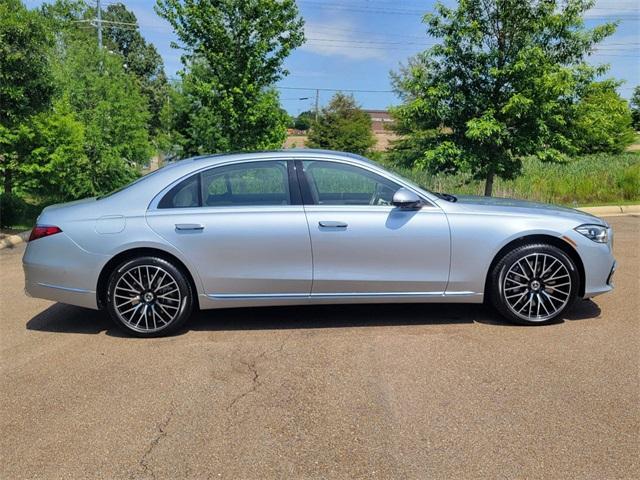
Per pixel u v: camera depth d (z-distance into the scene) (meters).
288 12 11.86
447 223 4.70
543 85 9.09
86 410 3.46
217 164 4.82
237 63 11.91
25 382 3.88
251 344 4.52
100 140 14.37
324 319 5.12
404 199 4.59
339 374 3.90
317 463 2.85
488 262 4.74
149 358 4.29
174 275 4.68
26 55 10.05
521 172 10.92
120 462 2.90
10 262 8.20
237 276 4.68
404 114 10.27
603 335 4.54
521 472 2.73
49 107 11.06
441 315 5.16
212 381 3.84
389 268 4.71
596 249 4.79
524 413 3.30
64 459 2.93
